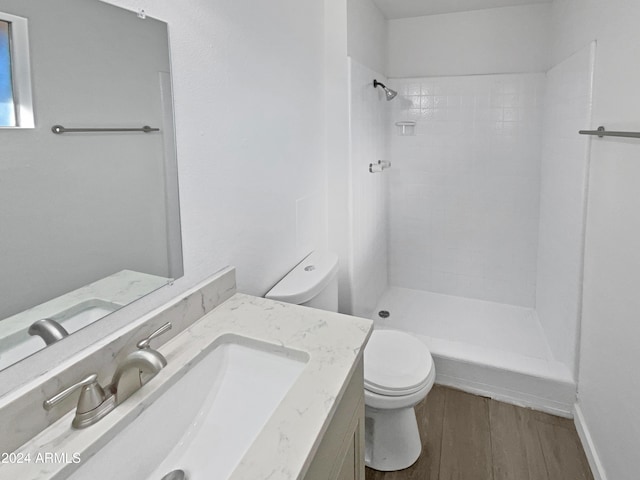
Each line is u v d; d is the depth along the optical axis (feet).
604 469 5.21
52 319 2.59
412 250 10.20
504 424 6.53
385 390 5.21
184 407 3.05
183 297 3.59
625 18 4.62
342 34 6.65
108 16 2.86
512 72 8.72
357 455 3.62
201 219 3.90
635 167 4.33
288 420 2.49
